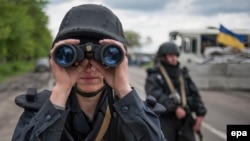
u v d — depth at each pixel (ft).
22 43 123.85
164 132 14.08
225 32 69.72
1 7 106.93
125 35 6.06
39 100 5.99
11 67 142.31
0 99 53.16
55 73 5.63
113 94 5.89
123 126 5.76
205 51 71.87
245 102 47.14
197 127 14.65
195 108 14.82
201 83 63.93
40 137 5.44
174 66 14.67
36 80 96.73
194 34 72.38
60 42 5.48
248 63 63.62
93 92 5.83
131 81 86.63
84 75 5.74
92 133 5.84
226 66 64.13
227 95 55.93
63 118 5.51
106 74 5.75
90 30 5.49
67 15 5.78
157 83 14.48
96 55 5.53
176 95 14.30
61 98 5.61
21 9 125.08
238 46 70.08
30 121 5.63
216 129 29.07
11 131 29.58
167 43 14.83
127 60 5.79
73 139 5.78
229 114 36.88
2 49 117.29
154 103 6.13
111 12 5.83
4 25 107.34
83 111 5.93
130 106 5.68
